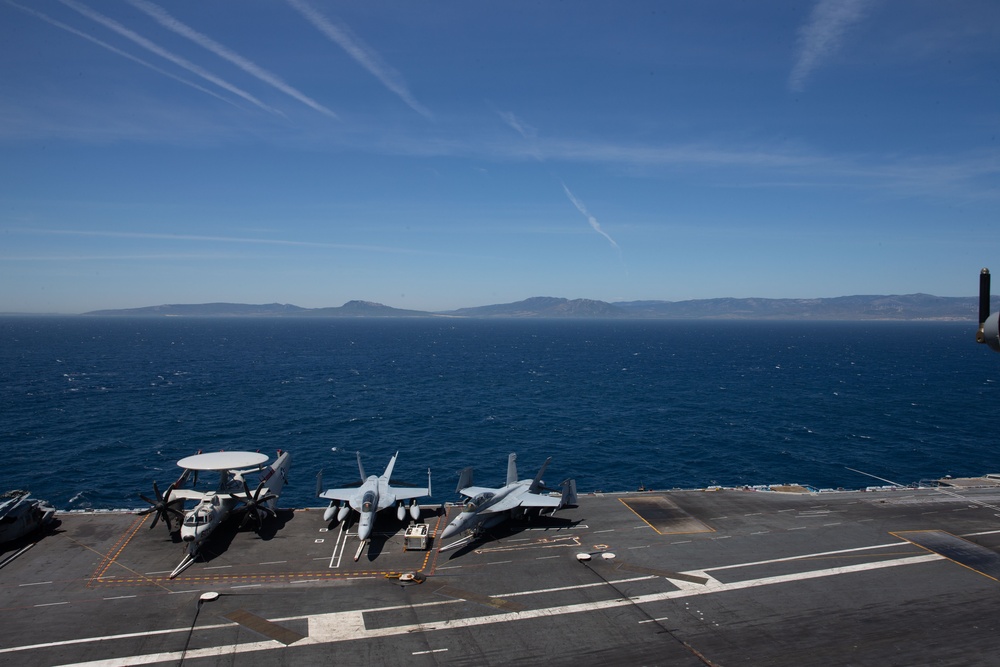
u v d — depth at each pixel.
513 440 91.44
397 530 42.12
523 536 41.38
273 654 26.67
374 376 166.88
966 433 96.06
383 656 26.66
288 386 142.50
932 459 81.19
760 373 180.25
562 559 37.41
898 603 31.94
